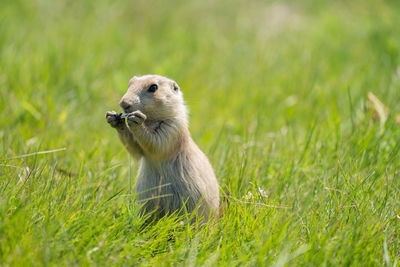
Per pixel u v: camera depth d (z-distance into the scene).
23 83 26.72
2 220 12.69
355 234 13.84
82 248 12.77
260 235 14.03
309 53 39.06
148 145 16.44
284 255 12.67
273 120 28.06
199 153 17.77
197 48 40.53
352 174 17.89
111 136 23.48
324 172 18.31
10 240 12.21
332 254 13.20
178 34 42.88
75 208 14.47
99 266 12.28
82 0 46.38
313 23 47.03
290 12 50.59
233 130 26.52
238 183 18.12
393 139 21.08
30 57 30.92
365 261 13.24
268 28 46.56
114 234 13.76
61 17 42.78
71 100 27.59
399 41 39.25
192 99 31.16
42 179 15.94
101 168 19.38
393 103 26.55
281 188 18.08
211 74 35.72
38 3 43.53
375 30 42.38
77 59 32.78
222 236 14.37
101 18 43.97
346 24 46.25
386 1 53.69
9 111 23.58
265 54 39.34
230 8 50.25
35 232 12.75
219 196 17.86
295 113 28.86
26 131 22.06
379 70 34.88
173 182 16.95
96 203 15.29
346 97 29.34
